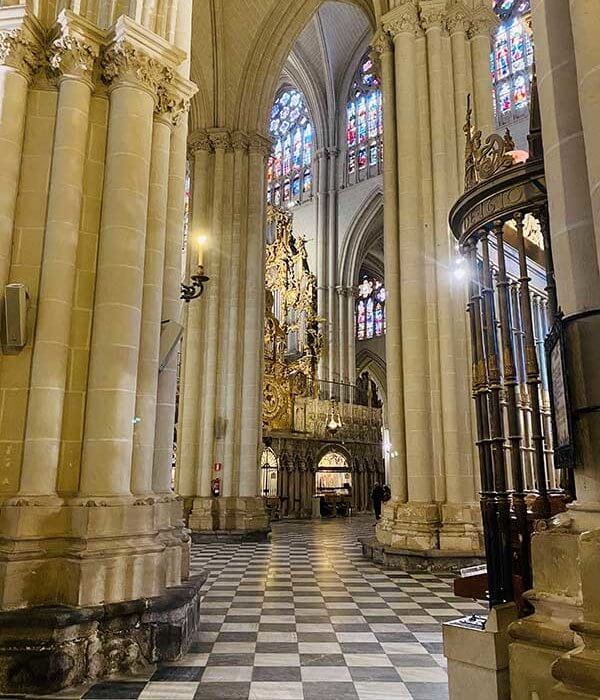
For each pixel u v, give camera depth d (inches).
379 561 432.5
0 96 225.0
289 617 267.6
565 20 127.9
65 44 230.2
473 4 498.6
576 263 118.0
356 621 260.8
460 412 430.6
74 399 217.8
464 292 452.8
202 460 638.5
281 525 845.8
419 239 457.7
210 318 668.7
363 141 1223.5
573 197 120.5
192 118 725.3
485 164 173.0
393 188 492.4
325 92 1258.0
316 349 1117.1
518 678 115.9
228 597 313.1
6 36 225.6
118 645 192.5
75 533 200.5
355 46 1237.7
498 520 152.7
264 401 981.8
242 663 200.8
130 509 209.2
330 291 1199.6
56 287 216.8
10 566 189.6
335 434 1093.8
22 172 228.4
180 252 283.4
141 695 171.0
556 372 124.7
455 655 138.6
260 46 714.2
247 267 693.9
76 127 229.5
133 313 225.0
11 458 207.8
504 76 945.5
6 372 212.2
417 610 282.7
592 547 97.3
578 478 116.0
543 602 115.4
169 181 281.3
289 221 1125.7
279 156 1362.0
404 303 452.1
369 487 1165.7
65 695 170.6
